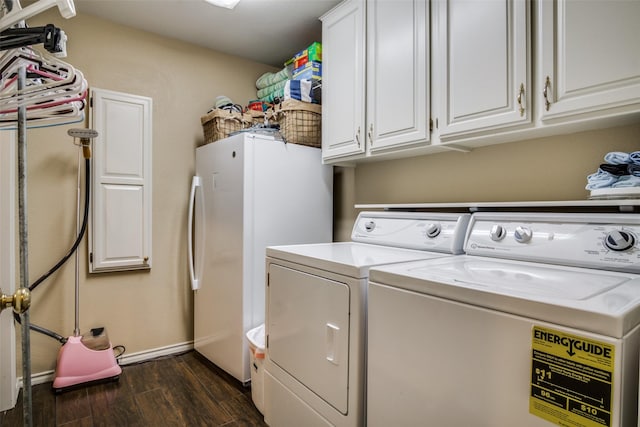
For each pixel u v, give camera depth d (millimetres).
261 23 2426
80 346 2102
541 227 1299
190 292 2686
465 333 870
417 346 977
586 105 1154
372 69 1920
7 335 1882
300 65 2510
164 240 2570
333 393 1246
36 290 2137
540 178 1563
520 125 1335
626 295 795
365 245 1861
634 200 1109
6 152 1899
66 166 2221
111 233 2326
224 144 2250
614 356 651
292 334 1476
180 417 1812
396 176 2223
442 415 910
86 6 2199
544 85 1256
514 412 779
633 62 1053
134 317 2465
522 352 771
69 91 853
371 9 1920
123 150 2363
